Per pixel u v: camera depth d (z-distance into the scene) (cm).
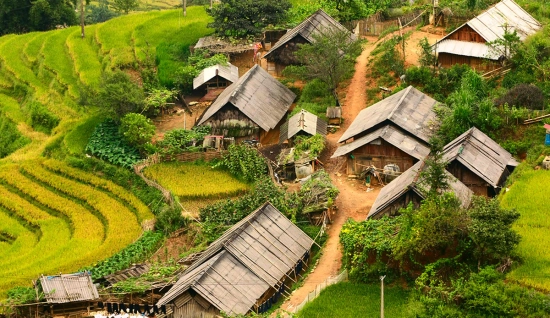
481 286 4962
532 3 9019
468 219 5347
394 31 9288
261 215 6178
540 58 7825
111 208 7450
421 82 7988
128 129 8031
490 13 8212
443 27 9006
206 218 6788
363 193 6856
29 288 6003
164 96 8662
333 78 8288
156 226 6975
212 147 7750
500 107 7075
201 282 5547
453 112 7019
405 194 5919
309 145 7338
